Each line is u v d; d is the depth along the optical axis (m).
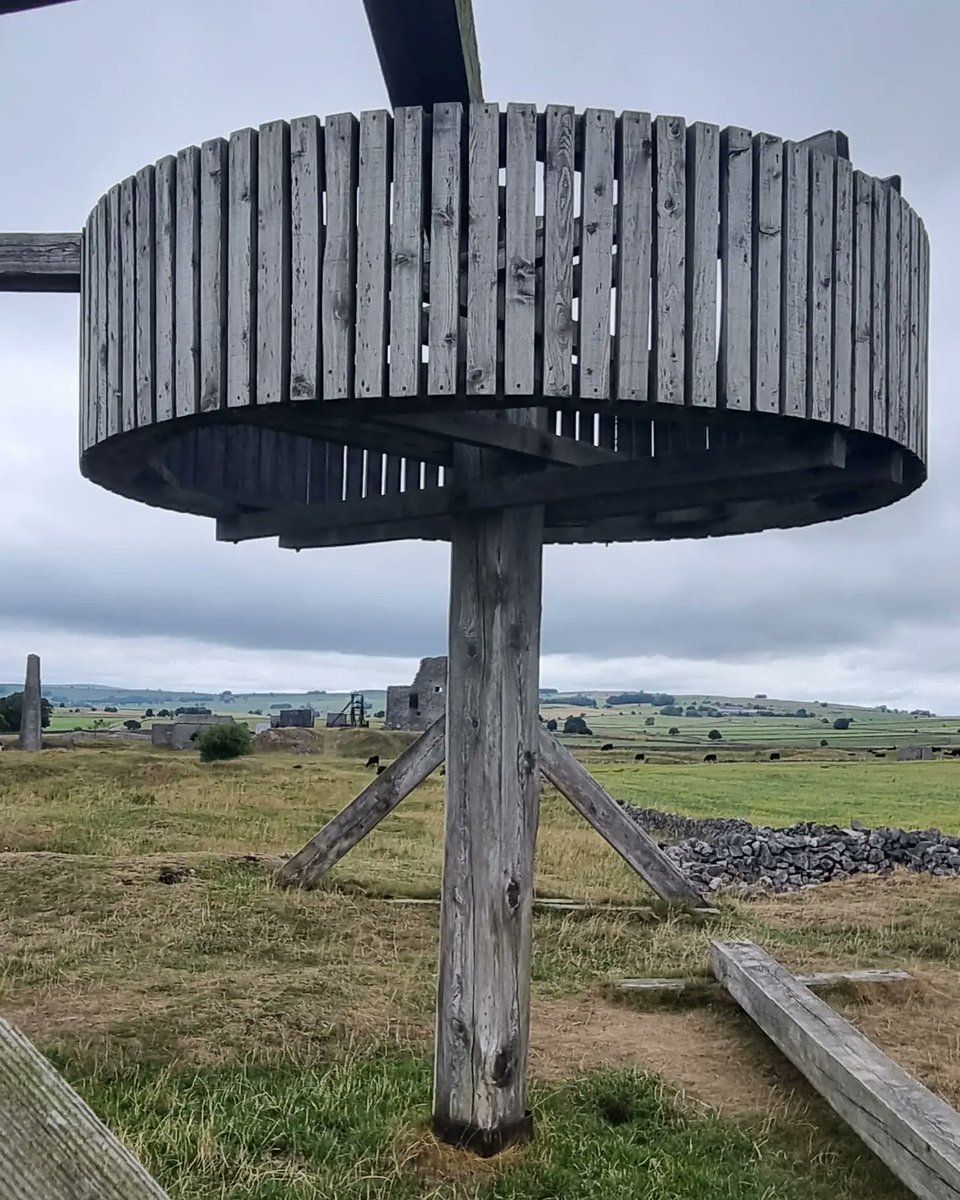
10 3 2.73
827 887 10.64
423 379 2.97
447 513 3.83
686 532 5.14
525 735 3.85
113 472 3.86
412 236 2.92
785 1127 4.60
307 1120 4.39
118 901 7.79
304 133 2.96
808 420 3.12
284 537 5.09
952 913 9.12
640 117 2.97
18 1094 0.88
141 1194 0.90
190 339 3.08
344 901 8.20
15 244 3.67
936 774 30.11
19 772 17.12
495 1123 3.93
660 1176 4.03
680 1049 5.57
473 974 3.87
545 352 2.91
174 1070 4.91
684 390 2.97
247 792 16.73
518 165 2.93
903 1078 4.31
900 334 3.50
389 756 26.75
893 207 3.44
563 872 10.73
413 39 3.78
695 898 8.73
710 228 3.01
